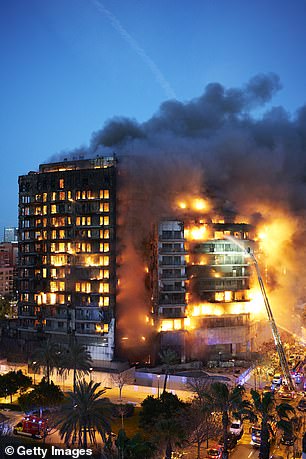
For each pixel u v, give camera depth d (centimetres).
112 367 11844
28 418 7994
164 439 6931
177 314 12900
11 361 12581
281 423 6625
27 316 13450
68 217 13100
